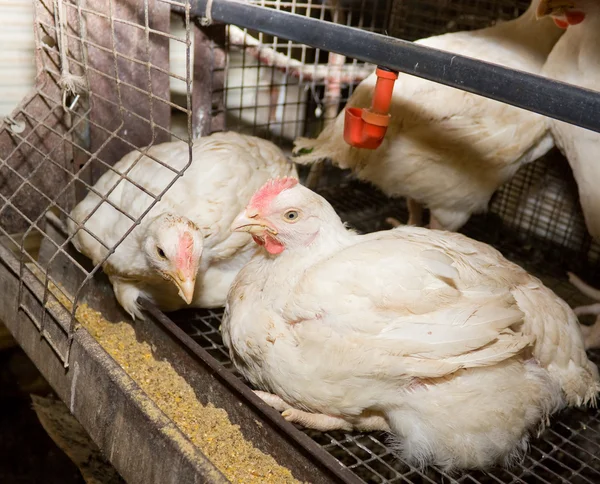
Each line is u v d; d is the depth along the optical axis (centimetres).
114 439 58
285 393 61
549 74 84
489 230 113
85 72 73
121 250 69
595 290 90
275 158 83
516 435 60
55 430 81
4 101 92
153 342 69
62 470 83
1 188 79
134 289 72
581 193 84
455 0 108
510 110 85
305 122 115
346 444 68
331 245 63
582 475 66
